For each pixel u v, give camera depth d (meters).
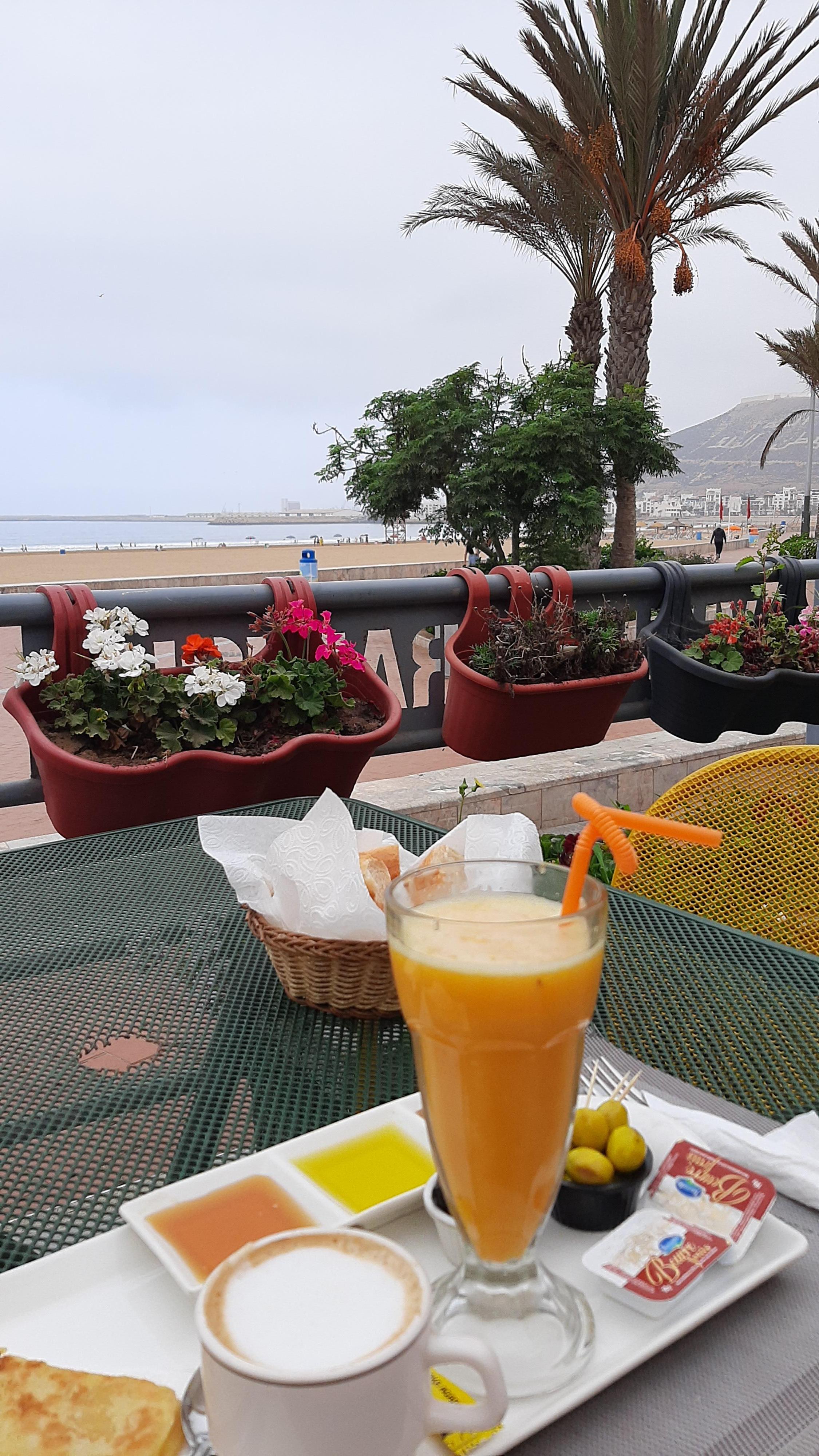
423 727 4.43
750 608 5.85
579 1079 0.62
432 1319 0.53
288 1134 0.90
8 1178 0.84
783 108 13.42
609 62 12.45
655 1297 0.62
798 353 19.91
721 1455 0.55
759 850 1.73
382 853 1.14
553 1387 0.57
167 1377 0.58
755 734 5.00
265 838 1.19
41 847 1.65
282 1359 0.45
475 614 4.21
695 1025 1.07
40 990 1.16
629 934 1.29
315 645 3.67
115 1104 0.94
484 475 15.34
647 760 4.72
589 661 4.25
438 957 0.57
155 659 3.12
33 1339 0.63
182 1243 0.69
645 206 13.71
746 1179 0.74
